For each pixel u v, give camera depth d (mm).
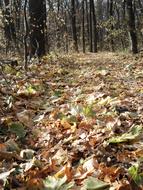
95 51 10039
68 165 1101
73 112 1644
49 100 2004
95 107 1746
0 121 1504
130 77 2953
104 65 4062
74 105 1724
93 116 1588
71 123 1534
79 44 14008
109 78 2842
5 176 1007
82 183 1001
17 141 1385
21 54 4453
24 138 1424
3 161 1149
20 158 1187
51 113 1651
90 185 964
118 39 11289
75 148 1250
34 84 2332
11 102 1734
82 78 2811
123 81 2736
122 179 1004
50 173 1093
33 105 1856
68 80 2713
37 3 4133
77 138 1346
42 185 992
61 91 2207
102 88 2311
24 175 1058
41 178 1042
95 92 2143
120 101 1800
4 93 1952
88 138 1312
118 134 1351
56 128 1473
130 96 2082
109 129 1372
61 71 3094
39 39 4145
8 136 1408
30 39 4109
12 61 3150
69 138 1335
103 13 17906
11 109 1711
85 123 1462
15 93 2045
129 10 5977
